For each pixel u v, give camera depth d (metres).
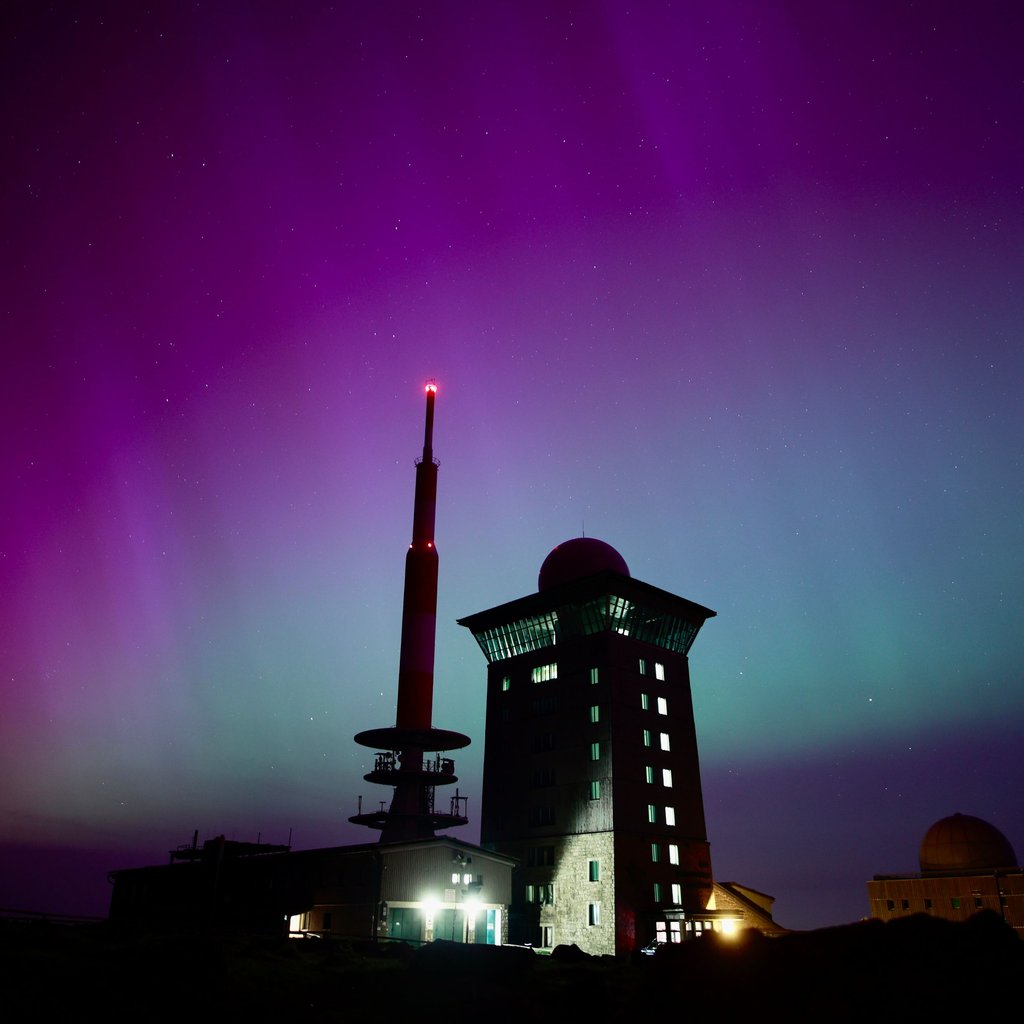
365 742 69.56
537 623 77.56
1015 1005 9.39
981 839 81.19
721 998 10.79
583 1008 22.66
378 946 44.78
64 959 22.48
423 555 75.12
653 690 72.94
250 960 28.30
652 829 66.88
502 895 59.81
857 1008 9.88
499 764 75.69
